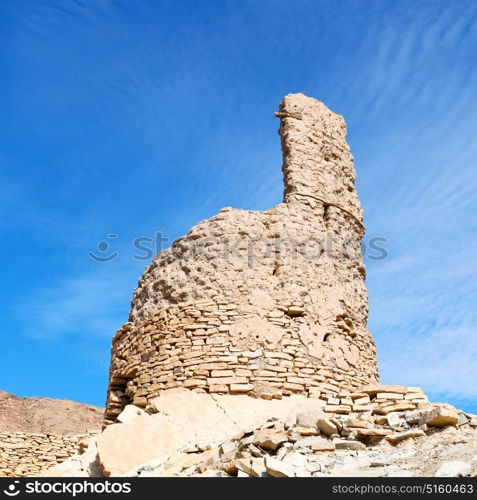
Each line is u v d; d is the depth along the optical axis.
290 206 19.00
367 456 9.68
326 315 17.81
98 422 30.17
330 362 17.22
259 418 14.63
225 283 17.56
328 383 16.88
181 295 17.78
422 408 11.01
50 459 21.86
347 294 18.70
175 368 16.78
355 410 11.99
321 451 9.95
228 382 16.23
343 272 18.94
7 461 21.39
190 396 15.60
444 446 9.55
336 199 19.84
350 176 20.86
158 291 18.38
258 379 16.27
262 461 9.75
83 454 13.32
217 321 17.09
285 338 16.97
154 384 16.91
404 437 10.06
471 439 9.64
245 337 16.83
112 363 18.97
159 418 13.85
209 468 10.30
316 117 20.75
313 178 19.64
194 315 17.27
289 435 10.41
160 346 17.31
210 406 15.22
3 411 28.72
